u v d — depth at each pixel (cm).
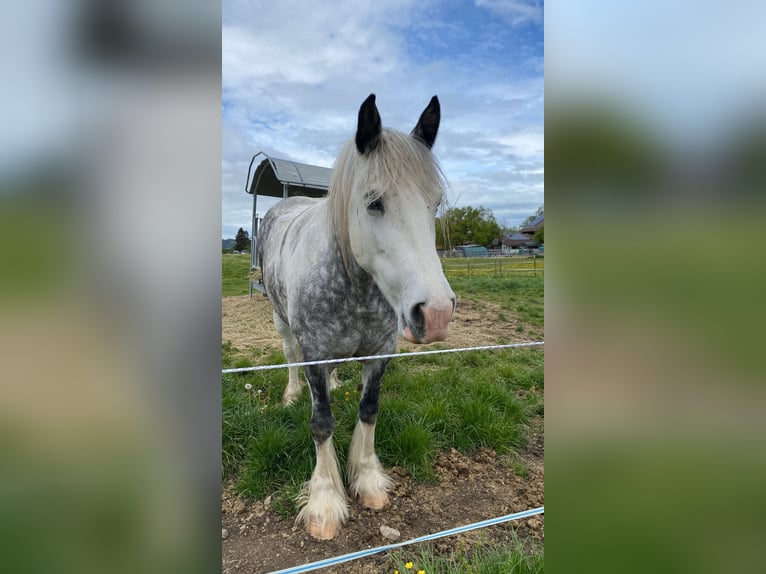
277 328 321
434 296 143
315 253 202
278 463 240
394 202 156
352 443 235
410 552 186
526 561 163
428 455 257
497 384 357
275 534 198
